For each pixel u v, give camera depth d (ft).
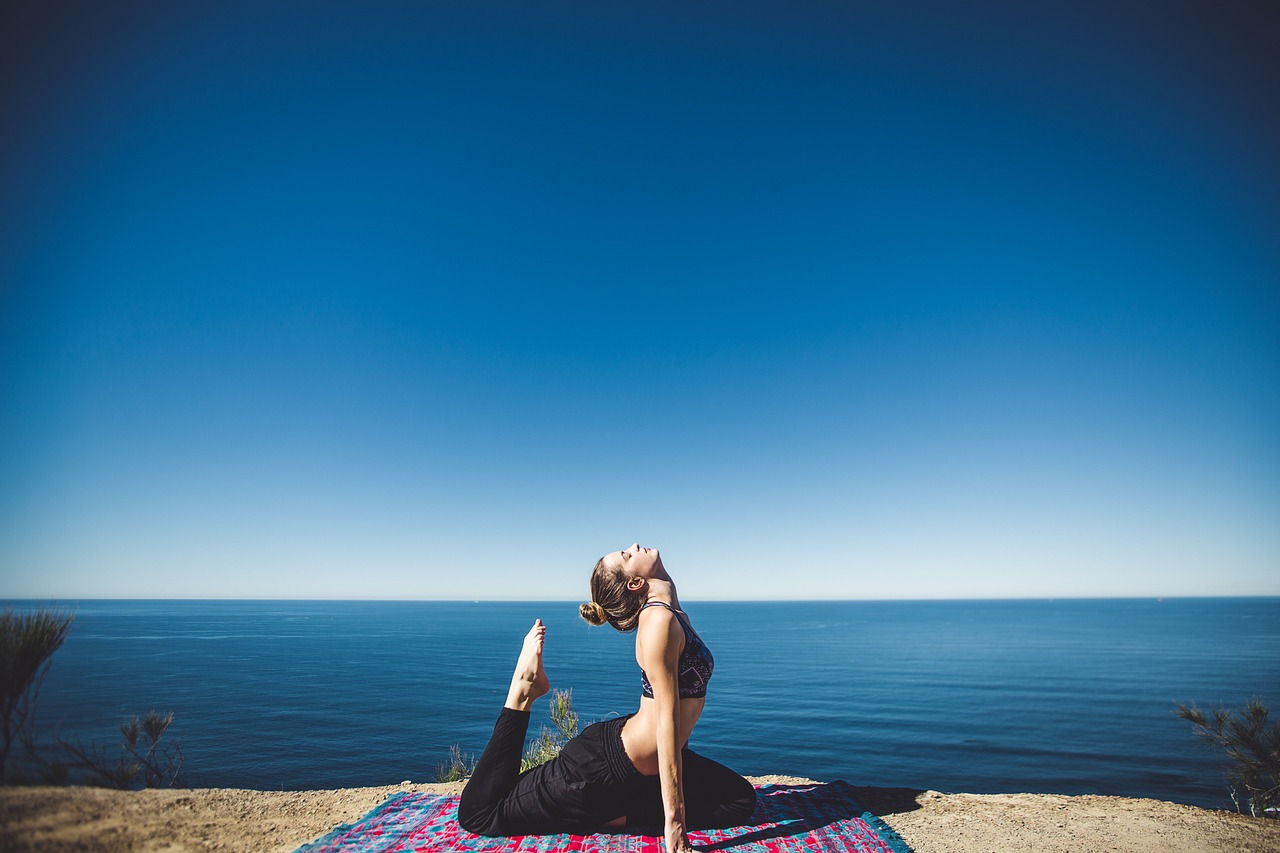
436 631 540.52
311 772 88.53
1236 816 12.22
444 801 11.95
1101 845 10.57
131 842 9.05
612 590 10.34
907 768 111.96
